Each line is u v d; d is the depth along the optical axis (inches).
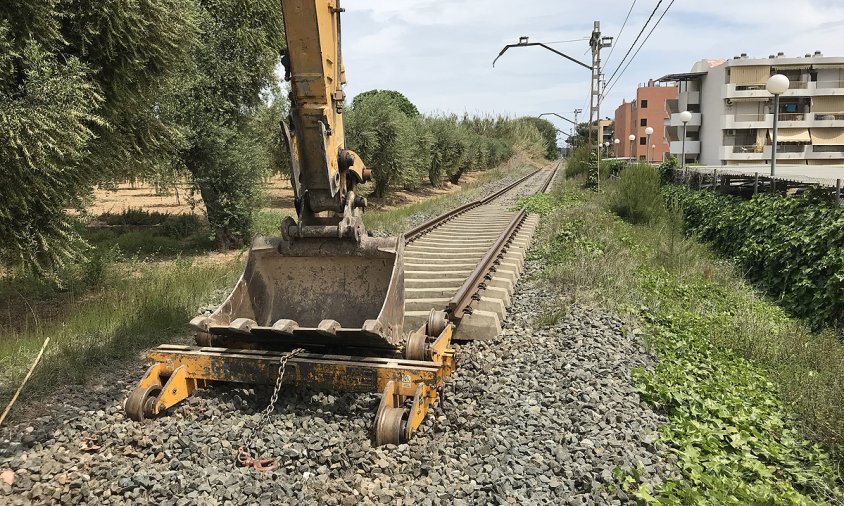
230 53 636.1
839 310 350.0
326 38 209.6
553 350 269.0
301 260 247.3
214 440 182.4
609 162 1518.2
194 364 211.3
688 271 472.7
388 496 155.9
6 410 190.4
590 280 385.1
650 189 766.5
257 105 685.9
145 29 379.2
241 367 207.3
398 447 181.6
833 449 202.2
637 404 218.7
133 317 309.4
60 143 309.6
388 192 1212.5
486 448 182.1
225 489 157.1
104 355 263.7
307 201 229.0
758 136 2299.5
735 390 245.6
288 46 205.0
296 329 204.5
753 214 510.0
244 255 582.2
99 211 1002.7
